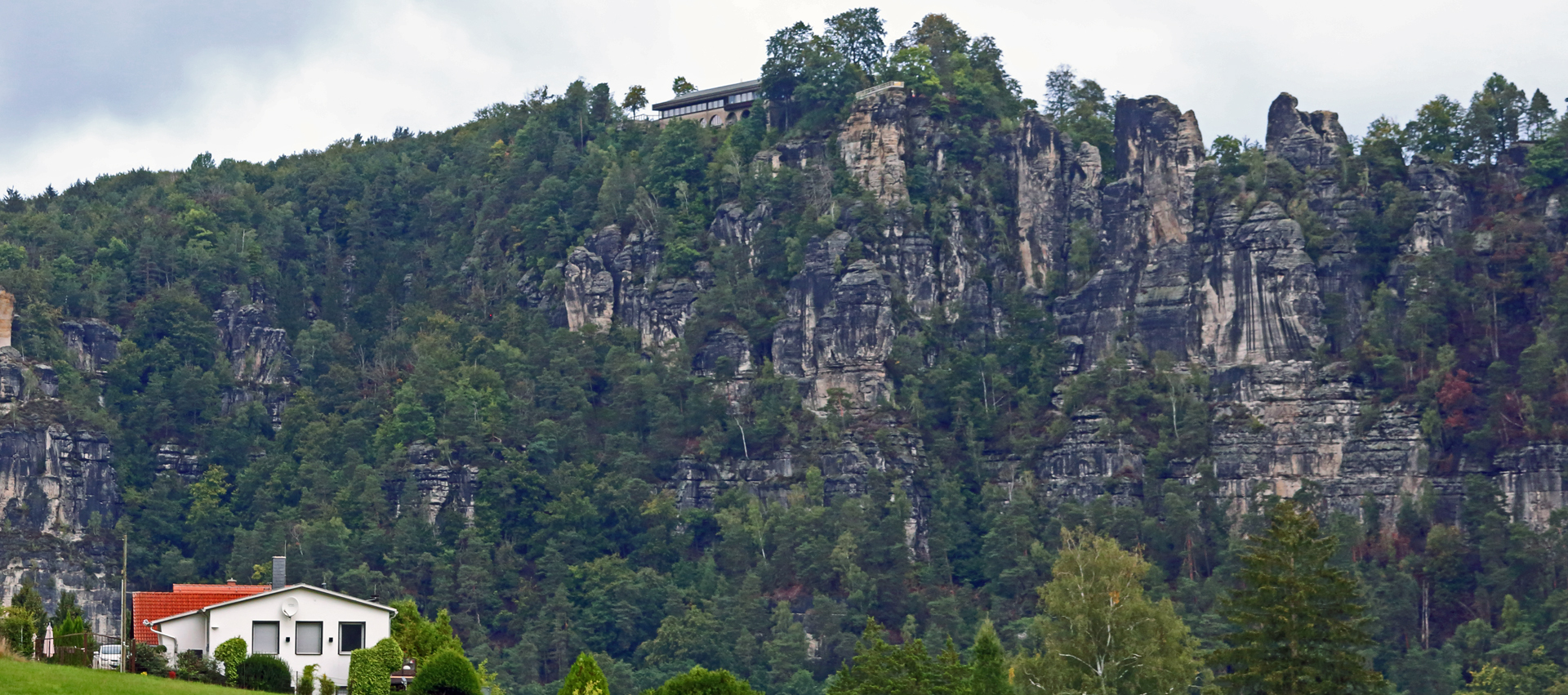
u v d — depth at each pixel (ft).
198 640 417.08
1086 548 545.03
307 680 396.16
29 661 352.28
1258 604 467.11
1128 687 515.91
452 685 388.16
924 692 518.78
